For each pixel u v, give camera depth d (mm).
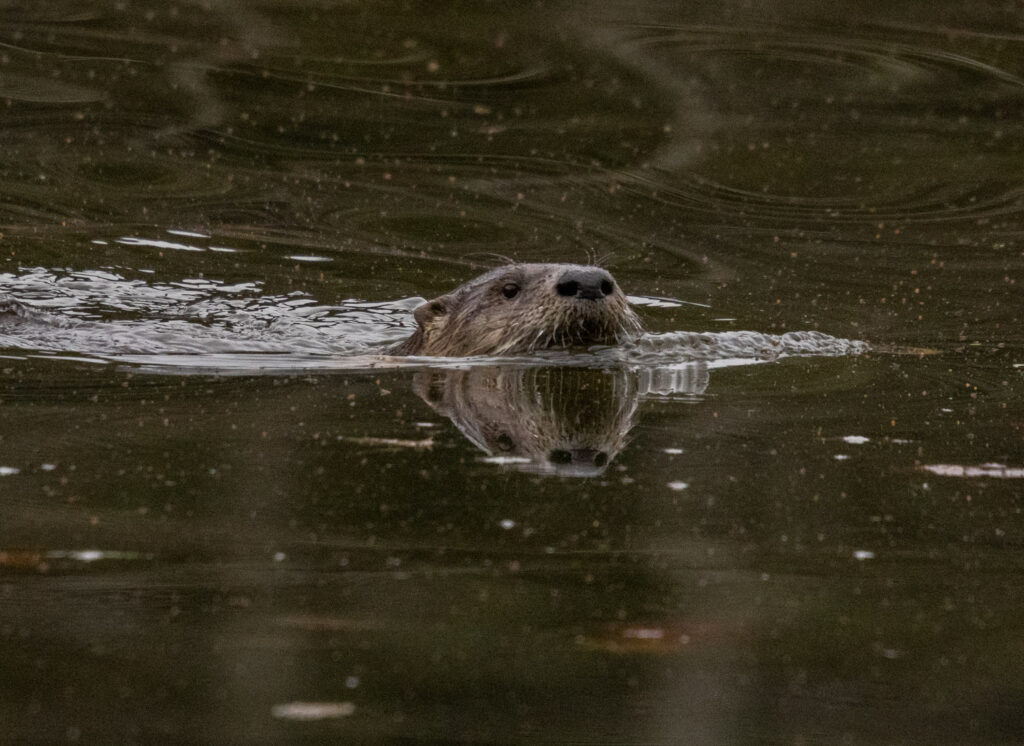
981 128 31594
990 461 13062
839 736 7512
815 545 10648
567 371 17172
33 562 9898
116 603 9195
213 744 7227
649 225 26875
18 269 23172
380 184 28891
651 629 8969
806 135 31531
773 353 18547
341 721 7543
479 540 10555
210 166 29453
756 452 13281
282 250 25266
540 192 28625
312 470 12289
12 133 30328
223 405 14867
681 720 7652
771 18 36875
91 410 14453
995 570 10148
